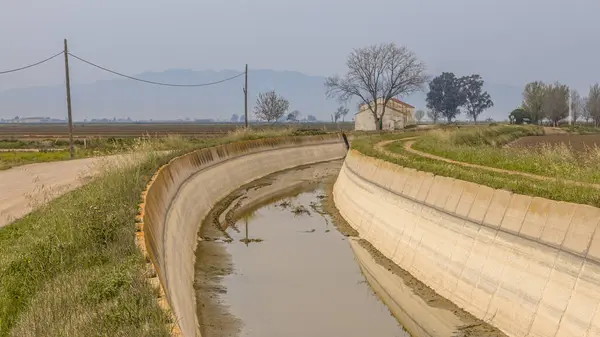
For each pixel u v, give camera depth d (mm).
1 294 10867
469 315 16969
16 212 19219
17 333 9172
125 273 10914
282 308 18531
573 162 21750
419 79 100625
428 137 49875
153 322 8992
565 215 14344
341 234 29734
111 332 8594
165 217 21562
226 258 24688
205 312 18156
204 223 31281
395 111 106312
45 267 12133
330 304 19141
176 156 33188
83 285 10594
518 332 14758
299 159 63438
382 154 34250
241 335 16344
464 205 19422
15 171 31656
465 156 29047
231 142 51125
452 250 19375
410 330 16812
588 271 13055
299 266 23562
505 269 16125
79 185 23891
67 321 9086
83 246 13125
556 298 13781
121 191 18703
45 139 75250
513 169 23047
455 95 169500
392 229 25484
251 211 36469
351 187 36438
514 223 16266
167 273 15391
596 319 12375
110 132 119875
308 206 38625
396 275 21969
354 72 101125
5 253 13344
